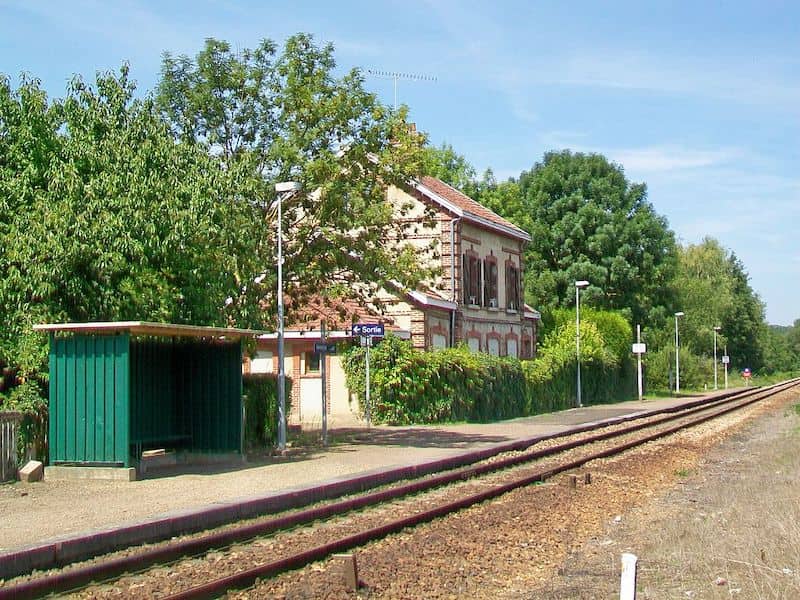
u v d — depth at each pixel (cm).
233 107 2506
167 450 1994
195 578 951
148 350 1911
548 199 7069
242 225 2183
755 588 865
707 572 974
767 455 2275
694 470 2025
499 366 3603
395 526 1228
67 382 1686
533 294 6669
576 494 1619
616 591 918
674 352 6944
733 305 10925
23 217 1909
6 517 1238
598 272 6738
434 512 1345
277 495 1412
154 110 2270
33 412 1728
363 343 2630
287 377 2645
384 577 960
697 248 10906
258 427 2289
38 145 2005
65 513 1272
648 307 7112
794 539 1061
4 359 1819
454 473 1783
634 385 5866
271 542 1146
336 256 2411
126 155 2052
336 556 935
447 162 6606
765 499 1466
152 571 977
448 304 3891
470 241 4219
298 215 2566
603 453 2247
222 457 1975
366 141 2434
